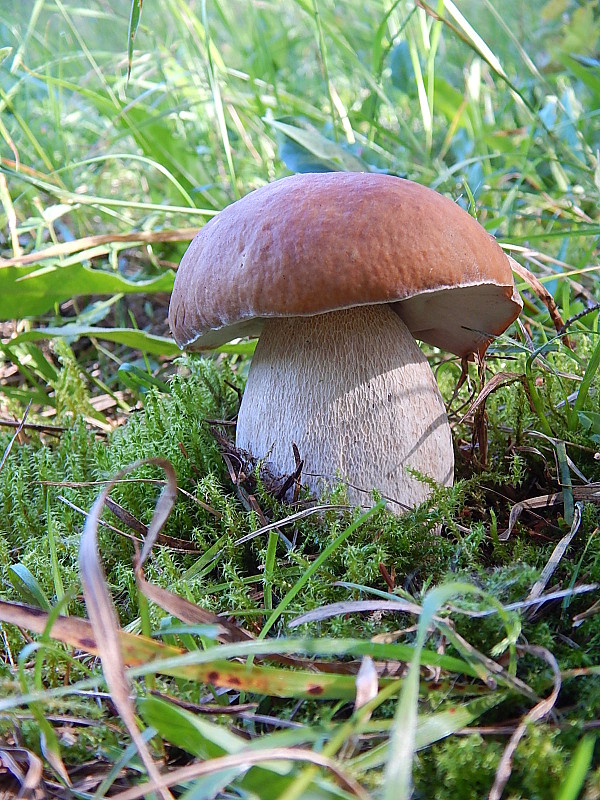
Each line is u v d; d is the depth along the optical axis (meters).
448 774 0.10
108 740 0.11
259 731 0.11
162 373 0.29
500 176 0.33
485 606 0.12
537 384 0.22
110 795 0.10
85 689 0.12
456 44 0.41
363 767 0.09
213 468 0.19
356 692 0.10
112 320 0.32
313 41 0.42
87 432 0.23
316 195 0.15
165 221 0.34
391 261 0.14
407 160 0.34
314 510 0.15
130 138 0.38
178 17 0.33
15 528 0.19
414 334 0.22
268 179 0.34
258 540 0.16
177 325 0.17
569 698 0.12
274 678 0.10
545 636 0.12
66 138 0.38
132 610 0.15
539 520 0.17
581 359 0.22
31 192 0.33
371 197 0.15
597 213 0.32
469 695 0.11
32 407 0.28
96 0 0.43
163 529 0.18
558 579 0.15
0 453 0.23
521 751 0.10
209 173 0.36
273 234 0.15
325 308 0.14
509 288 0.17
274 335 0.18
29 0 0.40
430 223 0.15
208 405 0.22
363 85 0.40
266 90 0.37
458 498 0.17
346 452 0.16
